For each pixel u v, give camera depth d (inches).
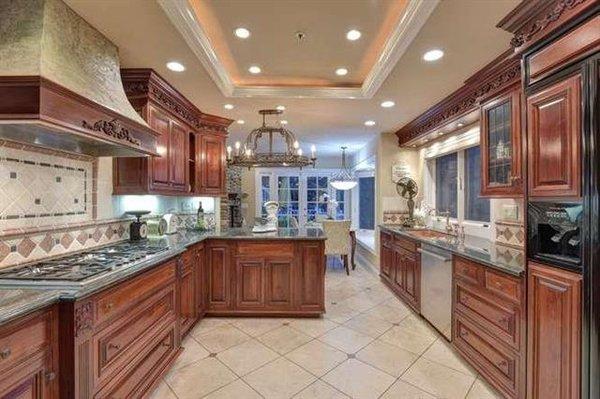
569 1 57.1
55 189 82.8
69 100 59.6
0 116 53.2
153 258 83.2
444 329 111.9
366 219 314.2
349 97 131.6
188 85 116.5
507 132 96.3
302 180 336.2
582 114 54.7
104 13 72.1
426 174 189.6
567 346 58.6
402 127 185.6
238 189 326.0
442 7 71.0
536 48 66.1
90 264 73.7
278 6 78.2
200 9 79.7
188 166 142.3
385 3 77.4
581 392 55.6
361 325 127.0
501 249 105.2
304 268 134.8
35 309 49.2
